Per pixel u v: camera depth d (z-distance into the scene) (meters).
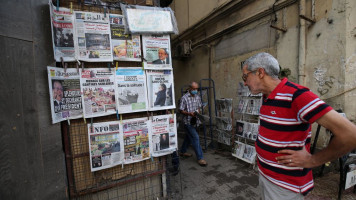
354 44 2.64
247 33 4.32
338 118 0.84
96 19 1.73
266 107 1.16
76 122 1.75
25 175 1.33
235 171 3.04
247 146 3.34
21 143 1.32
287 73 3.41
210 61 5.65
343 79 2.73
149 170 2.11
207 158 3.72
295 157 1.01
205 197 2.32
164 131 2.08
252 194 2.36
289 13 3.40
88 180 1.82
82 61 1.70
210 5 5.45
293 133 1.04
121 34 1.83
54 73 1.52
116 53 1.81
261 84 1.18
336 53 2.80
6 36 1.25
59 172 1.56
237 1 4.36
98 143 1.79
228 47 4.93
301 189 1.08
